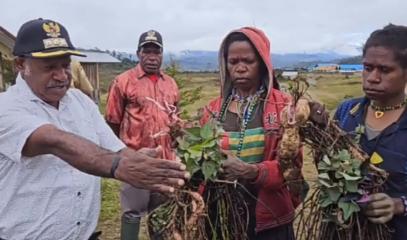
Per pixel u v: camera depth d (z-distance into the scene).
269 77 2.71
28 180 2.19
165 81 4.83
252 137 2.70
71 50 2.27
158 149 2.08
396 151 2.18
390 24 2.25
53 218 2.24
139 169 1.87
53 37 2.23
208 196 2.32
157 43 4.65
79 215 2.31
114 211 5.99
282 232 2.76
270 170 2.51
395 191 2.17
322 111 2.23
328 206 2.15
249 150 2.70
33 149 2.06
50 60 2.22
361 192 2.08
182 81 5.87
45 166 2.21
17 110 2.17
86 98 2.58
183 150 2.21
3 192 2.20
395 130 2.19
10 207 2.20
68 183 2.26
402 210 2.09
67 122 2.36
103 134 2.57
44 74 2.23
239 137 2.71
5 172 2.19
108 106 4.77
